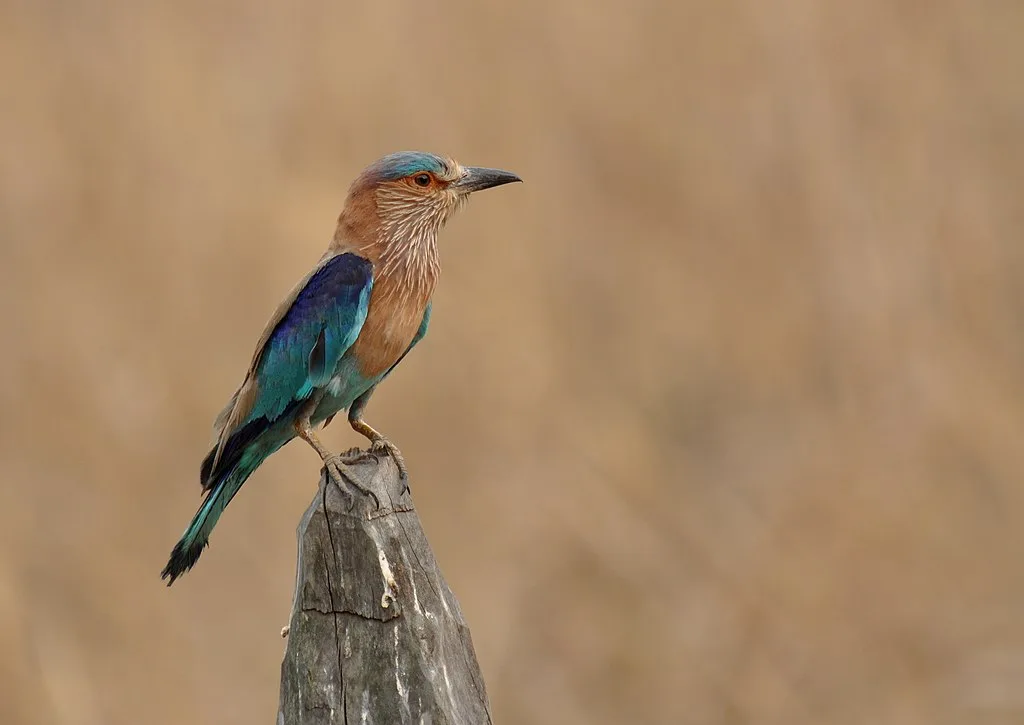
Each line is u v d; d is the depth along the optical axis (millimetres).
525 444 13875
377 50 16328
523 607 12945
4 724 11125
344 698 6289
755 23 17562
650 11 17828
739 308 16578
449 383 14000
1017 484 13734
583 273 16391
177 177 14766
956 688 12414
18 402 13219
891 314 15633
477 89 16688
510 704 12438
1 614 11484
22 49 15406
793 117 17141
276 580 12602
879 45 17281
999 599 12938
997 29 17422
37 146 14711
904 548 13211
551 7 17500
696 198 17172
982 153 16859
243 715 11984
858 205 16500
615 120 17219
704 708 12398
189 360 13688
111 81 15359
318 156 15539
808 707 12305
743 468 15273
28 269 13992
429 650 6297
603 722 12500
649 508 13773
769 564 13133
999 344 15414
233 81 15859
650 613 13055
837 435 14625
